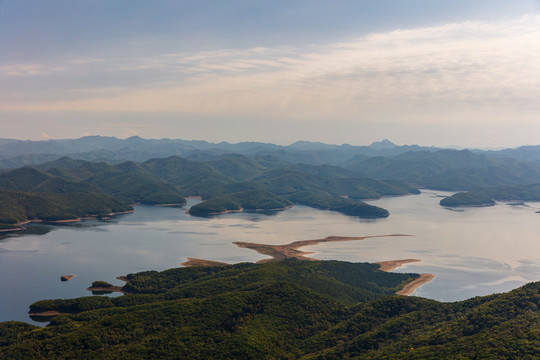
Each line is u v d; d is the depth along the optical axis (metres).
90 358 149.75
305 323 179.25
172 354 149.75
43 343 160.50
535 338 120.00
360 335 160.75
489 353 116.75
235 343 154.75
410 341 145.00
